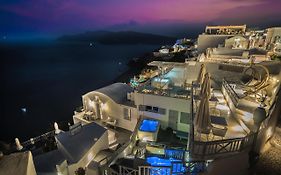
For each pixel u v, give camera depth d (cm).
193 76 2659
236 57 2881
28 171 948
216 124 1189
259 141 936
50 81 9131
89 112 3016
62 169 1692
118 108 2677
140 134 2119
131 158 1650
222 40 4028
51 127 4316
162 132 2266
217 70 2431
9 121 5066
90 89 7788
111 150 2192
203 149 979
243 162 924
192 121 1345
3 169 938
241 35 3878
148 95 2328
